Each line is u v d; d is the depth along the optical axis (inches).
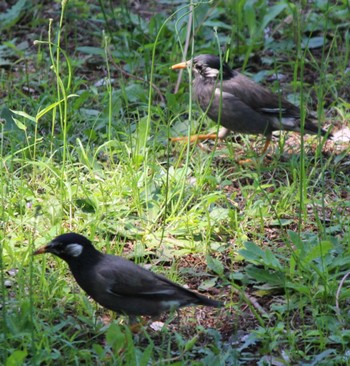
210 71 504.1
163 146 489.4
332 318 333.7
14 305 338.6
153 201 414.9
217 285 369.4
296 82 550.0
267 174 471.5
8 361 285.6
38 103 519.5
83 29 642.8
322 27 629.6
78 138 452.1
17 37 636.1
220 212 413.1
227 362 315.9
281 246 398.3
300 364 310.3
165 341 327.9
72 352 307.9
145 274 323.9
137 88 541.3
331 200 440.8
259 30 610.9
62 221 407.2
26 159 439.8
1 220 401.1
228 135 514.9
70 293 350.0
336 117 537.6
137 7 671.1
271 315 345.1
